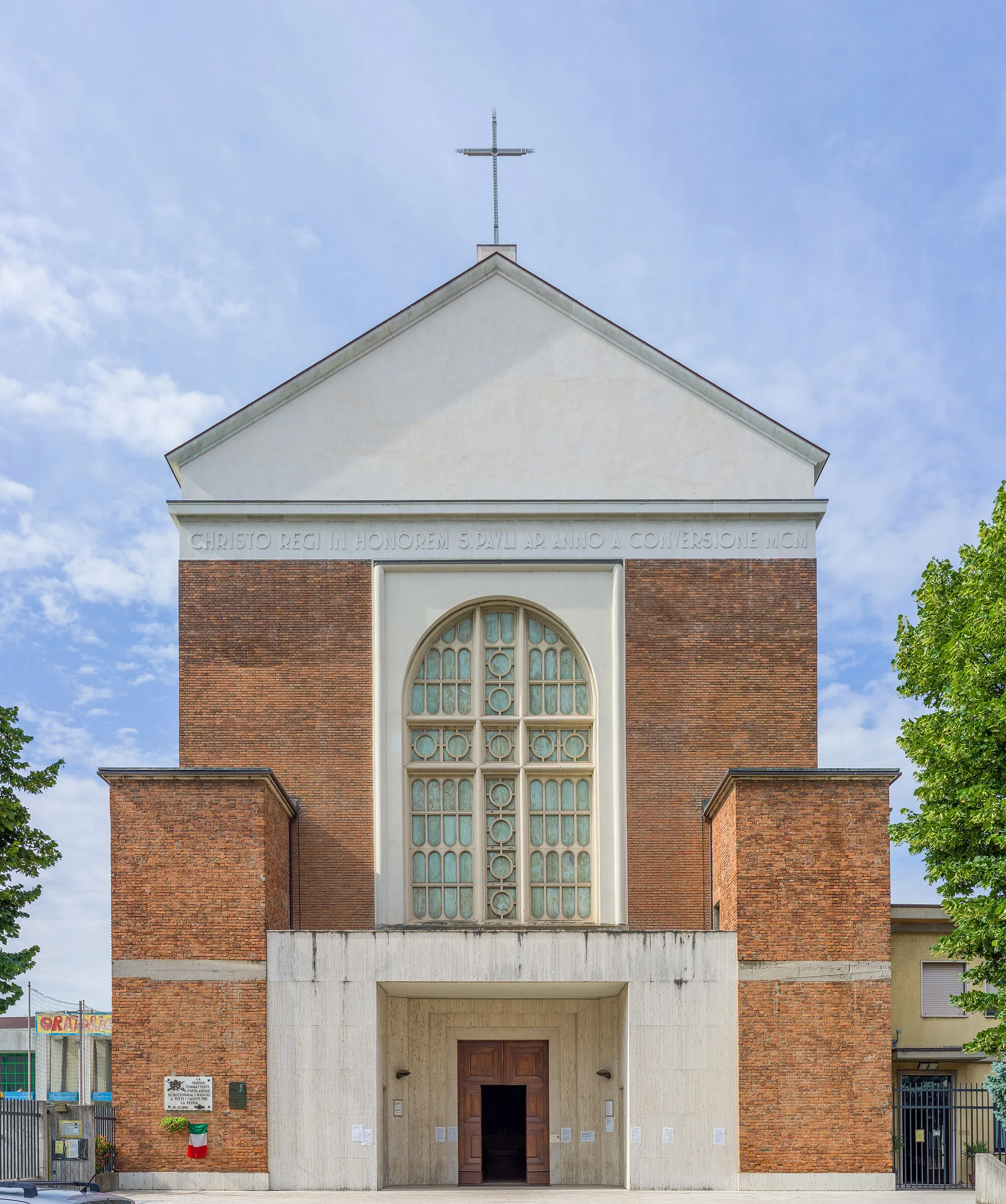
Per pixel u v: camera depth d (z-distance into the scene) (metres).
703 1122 27.70
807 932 28.22
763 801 28.59
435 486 33.81
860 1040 27.86
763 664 33.03
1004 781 26.89
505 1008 32.28
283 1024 28.02
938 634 28.53
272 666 32.97
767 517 33.62
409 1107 31.75
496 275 34.81
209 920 28.30
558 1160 31.52
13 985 29.67
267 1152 27.52
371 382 34.28
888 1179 27.39
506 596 33.38
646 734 32.72
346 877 32.03
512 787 33.06
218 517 33.50
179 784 28.72
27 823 29.81
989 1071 31.91
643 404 34.25
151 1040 27.88
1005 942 25.88
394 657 33.12
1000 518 28.25
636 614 33.22
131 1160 27.42
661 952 28.27
